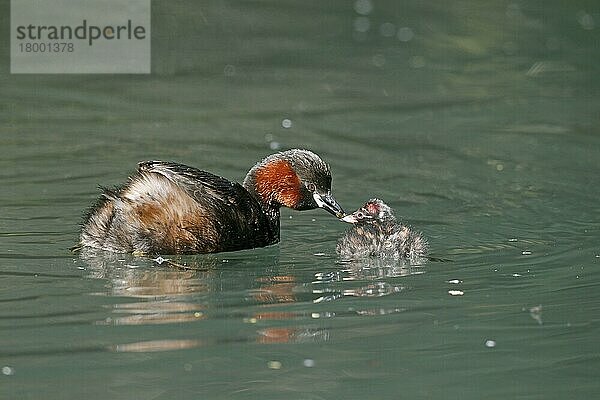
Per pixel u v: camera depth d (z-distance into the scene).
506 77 23.69
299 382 9.89
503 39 26.45
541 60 24.86
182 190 13.45
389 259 13.74
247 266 13.30
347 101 22.02
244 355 10.45
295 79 23.47
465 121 20.80
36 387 9.62
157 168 13.66
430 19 28.11
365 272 13.20
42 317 11.31
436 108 21.62
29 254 13.39
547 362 10.41
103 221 13.59
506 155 18.83
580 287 12.60
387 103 21.92
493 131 20.19
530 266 13.43
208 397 9.51
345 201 16.39
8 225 14.54
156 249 13.41
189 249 13.49
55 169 17.33
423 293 12.38
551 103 21.91
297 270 13.20
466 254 13.95
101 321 11.22
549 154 18.89
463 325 11.36
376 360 10.44
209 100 21.86
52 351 10.42
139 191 13.48
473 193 16.86
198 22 27.33
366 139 19.69
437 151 19.05
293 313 11.65
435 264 13.55
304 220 15.59
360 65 24.53
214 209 13.52
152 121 20.36
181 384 9.77
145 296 12.04
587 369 10.24
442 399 9.56
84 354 10.38
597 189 17.03
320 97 22.25
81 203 15.66
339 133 19.98
